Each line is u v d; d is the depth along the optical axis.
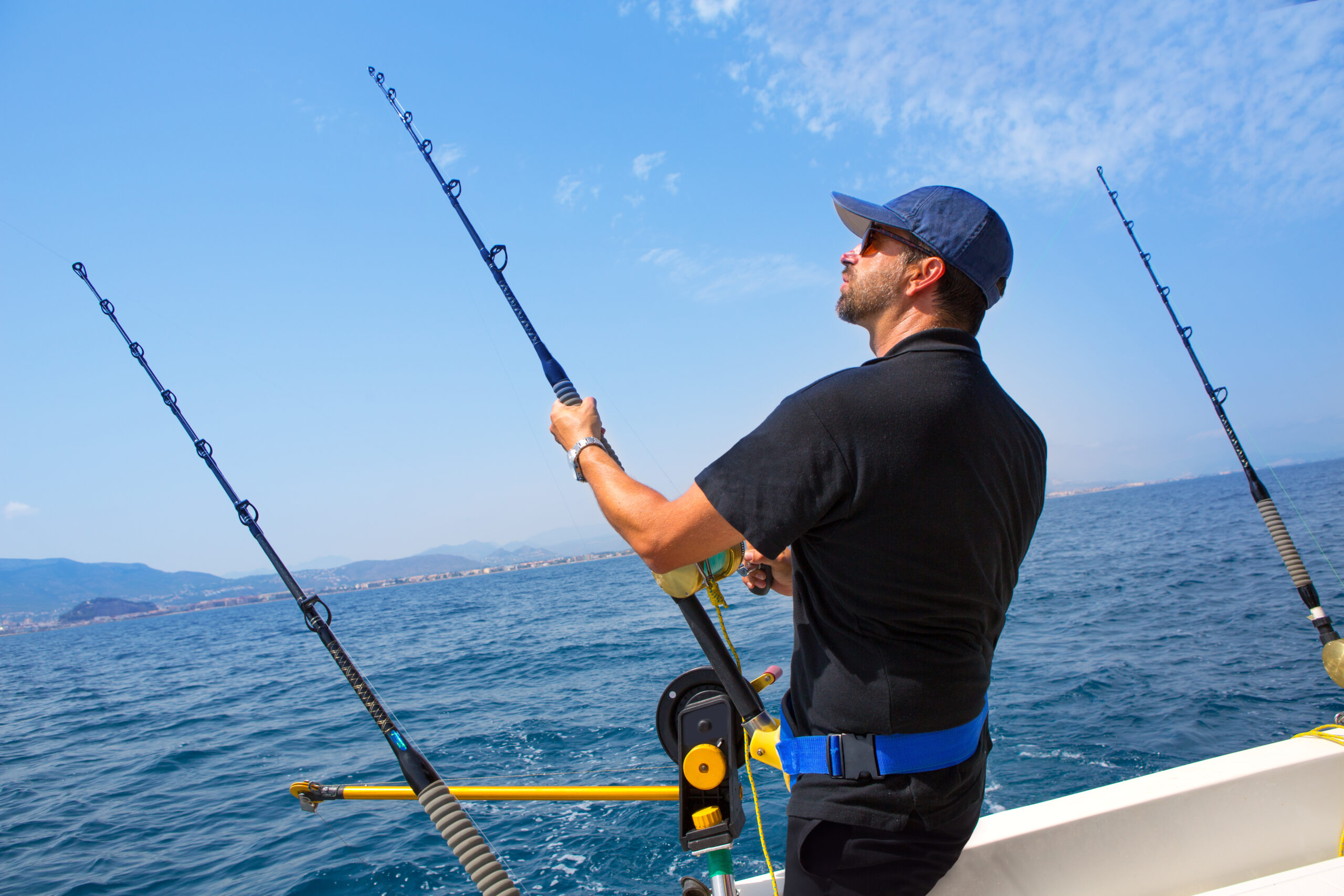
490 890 1.03
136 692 18.45
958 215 1.15
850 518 1.02
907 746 1.08
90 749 11.27
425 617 34.31
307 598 1.33
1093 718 7.08
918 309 1.17
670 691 1.36
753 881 1.52
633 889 4.86
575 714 9.56
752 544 1.04
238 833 6.55
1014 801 5.49
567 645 17.56
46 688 22.41
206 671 22.52
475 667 15.38
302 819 6.70
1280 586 14.33
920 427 1.00
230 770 8.90
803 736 1.16
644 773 6.88
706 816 1.26
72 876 5.90
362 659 19.69
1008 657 10.20
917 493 1.00
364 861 5.55
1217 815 1.66
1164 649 9.76
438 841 5.80
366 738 9.74
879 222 1.19
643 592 35.97
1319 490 51.88
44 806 8.11
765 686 1.37
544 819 6.02
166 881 5.64
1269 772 1.71
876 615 1.06
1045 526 47.06
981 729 1.17
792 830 1.17
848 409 1.02
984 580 1.08
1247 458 2.09
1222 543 25.16
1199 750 6.15
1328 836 1.72
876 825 1.08
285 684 16.78
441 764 7.73
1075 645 10.57
